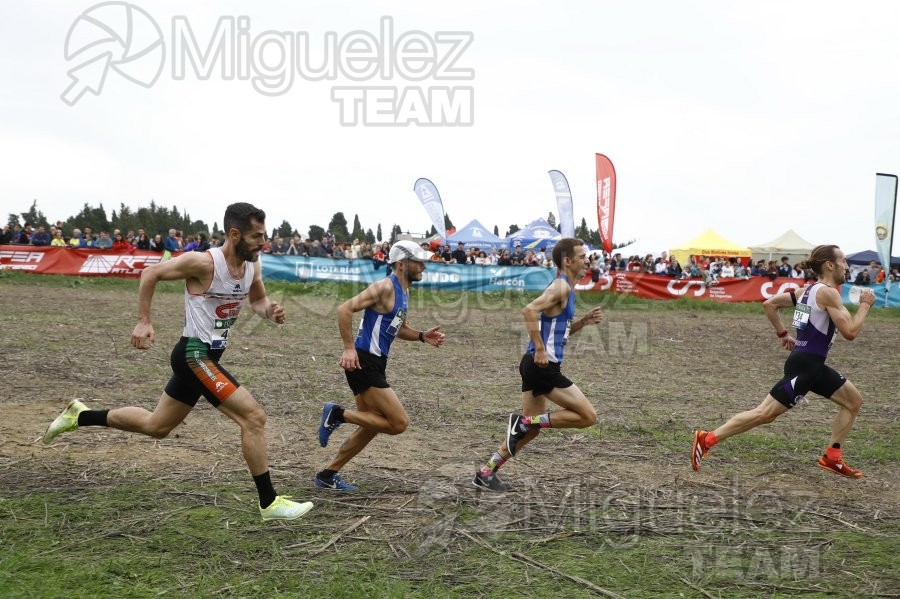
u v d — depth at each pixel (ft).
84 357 30.07
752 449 20.53
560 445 20.18
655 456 19.49
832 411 26.20
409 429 21.49
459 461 18.34
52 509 13.66
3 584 10.50
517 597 10.89
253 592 10.73
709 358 39.88
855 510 15.47
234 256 13.19
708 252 98.02
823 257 17.43
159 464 16.75
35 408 21.26
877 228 67.36
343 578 11.27
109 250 66.64
